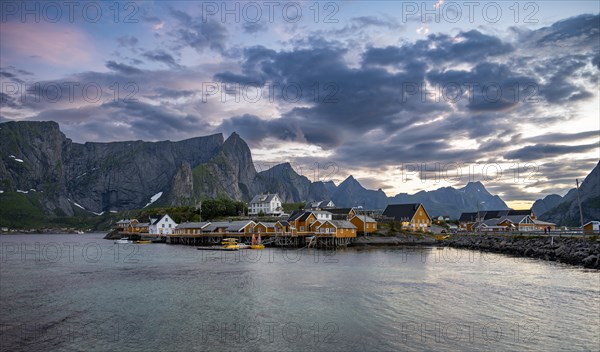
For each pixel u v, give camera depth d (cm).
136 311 3647
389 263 6862
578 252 6544
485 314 3397
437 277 5222
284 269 6194
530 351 2589
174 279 5316
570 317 3278
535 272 5559
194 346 2767
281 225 12350
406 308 3631
